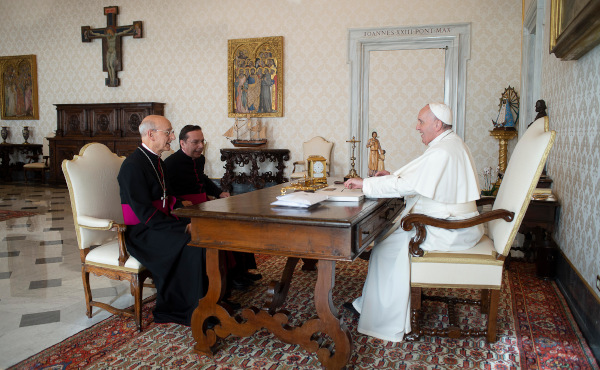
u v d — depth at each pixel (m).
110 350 2.75
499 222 2.94
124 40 10.27
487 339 2.85
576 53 3.29
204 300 2.67
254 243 2.45
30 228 6.33
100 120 10.37
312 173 3.52
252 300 3.61
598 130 2.91
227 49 9.49
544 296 3.68
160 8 9.91
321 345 2.52
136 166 3.23
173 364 2.59
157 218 3.12
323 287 2.41
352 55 8.72
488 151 8.19
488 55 8.02
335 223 2.22
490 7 7.95
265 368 2.55
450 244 2.89
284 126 9.29
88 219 3.12
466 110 8.22
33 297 3.68
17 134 11.67
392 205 3.50
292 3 8.99
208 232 2.55
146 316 3.28
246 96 9.44
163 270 3.06
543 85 5.47
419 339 2.90
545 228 4.11
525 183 2.70
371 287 2.98
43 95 11.25
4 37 11.38
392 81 8.65
